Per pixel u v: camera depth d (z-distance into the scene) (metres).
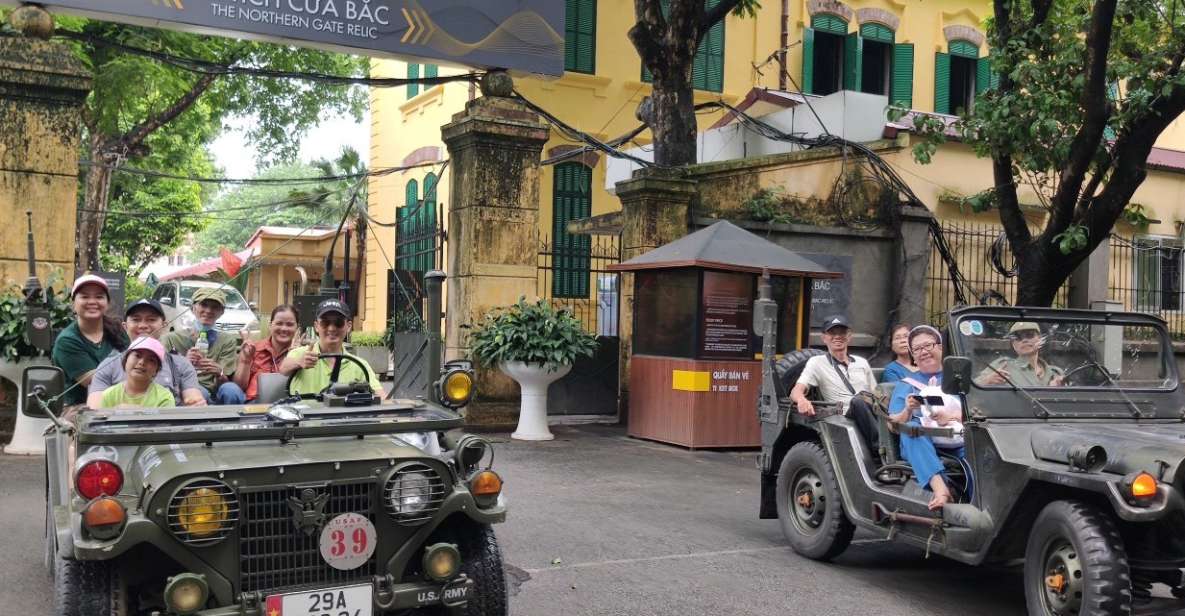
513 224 12.73
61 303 9.47
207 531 3.95
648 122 15.80
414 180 22.98
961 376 5.56
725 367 11.72
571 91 20.50
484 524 4.79
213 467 4.04
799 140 14.88
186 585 3.85
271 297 35.25
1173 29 10.92
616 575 6.51
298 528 4.13
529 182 12.82
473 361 12.55
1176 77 10.18
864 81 23.12
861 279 14.32
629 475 9.98
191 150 30.14
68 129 10.29
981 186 15.48
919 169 15.07
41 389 4.85
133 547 4.15
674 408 11.85
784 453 7.71
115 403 5.53
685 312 11.80
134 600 4.22
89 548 3.78
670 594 6.15
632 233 13.30
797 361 7.84
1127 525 5.25
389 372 20.16
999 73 11.58
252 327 7.97
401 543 4.35
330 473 4.22
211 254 72.56
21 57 10.01
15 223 10.05
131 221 32.25
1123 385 6.27
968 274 15.17
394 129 24.59
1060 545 5.24
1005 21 11.55
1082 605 4.97
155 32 18.89
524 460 10.61
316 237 31.30
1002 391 5.94
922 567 7.04
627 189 13.30
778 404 7.50
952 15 23.67
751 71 22.30
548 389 13.62
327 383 6.36
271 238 31.36
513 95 12.90
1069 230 10.77
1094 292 15.85
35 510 7.52
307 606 4.06
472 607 4.64
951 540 5.77
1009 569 6.91
